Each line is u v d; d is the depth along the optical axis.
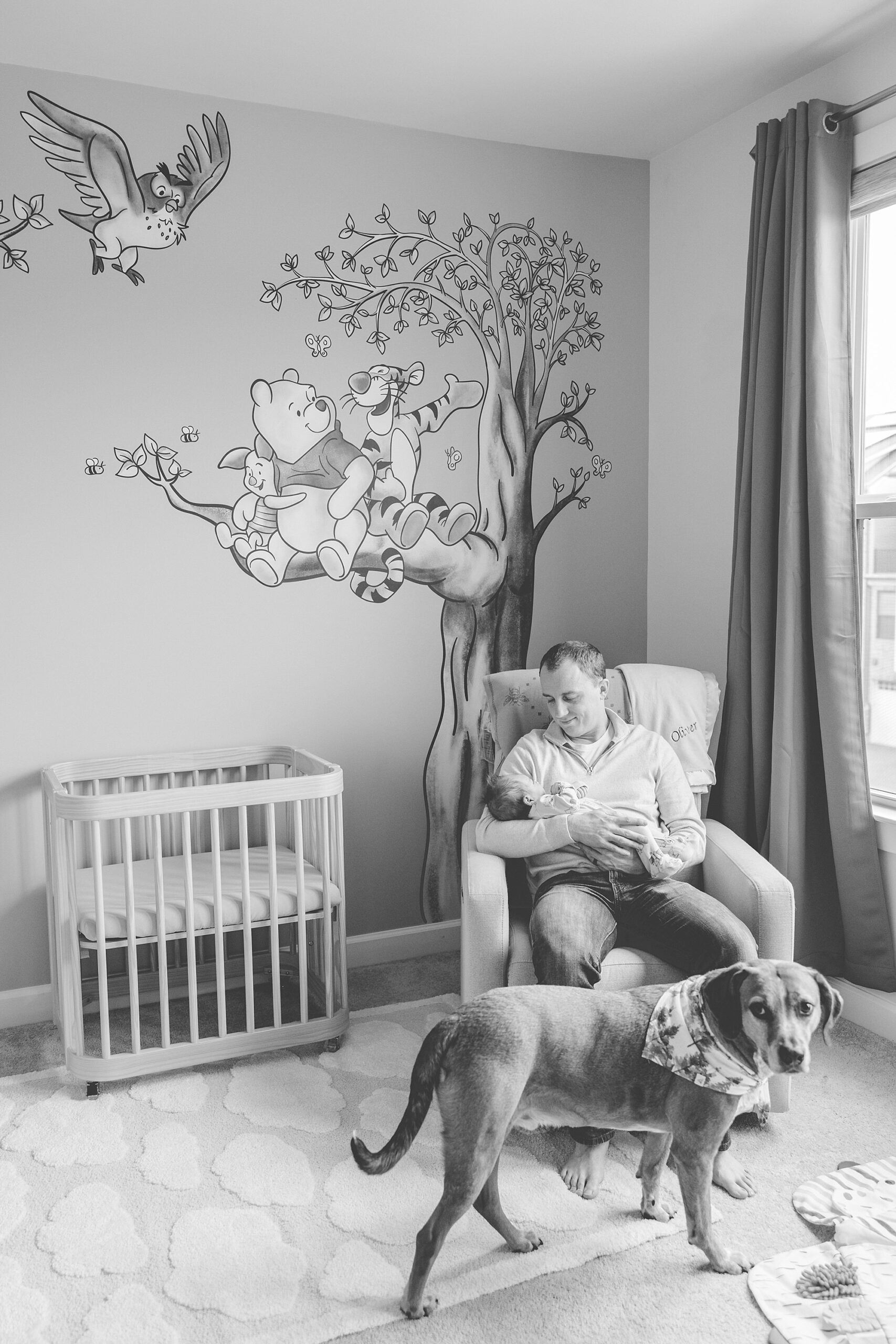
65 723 2.72
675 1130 1.65
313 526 2.96
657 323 3.35
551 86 2.76
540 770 2.45
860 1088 2.31
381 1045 2.56
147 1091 2.33
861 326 2.69
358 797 3.09
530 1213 1.87
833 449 2.55
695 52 2.60
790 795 2.62
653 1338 1.57
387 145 2.96
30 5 2.29
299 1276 1.70
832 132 2.53
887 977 2.58
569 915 2.13
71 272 2.63
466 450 3.14
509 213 3.14
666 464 3.34
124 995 2.78
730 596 3.07
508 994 1.69
